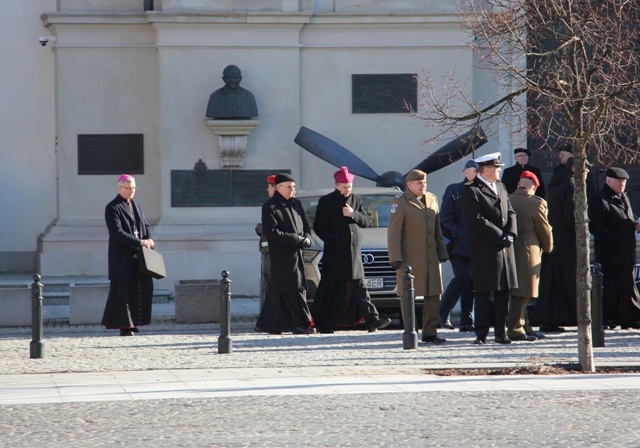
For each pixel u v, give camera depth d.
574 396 34.91
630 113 47.03
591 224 53.78
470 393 35.59
